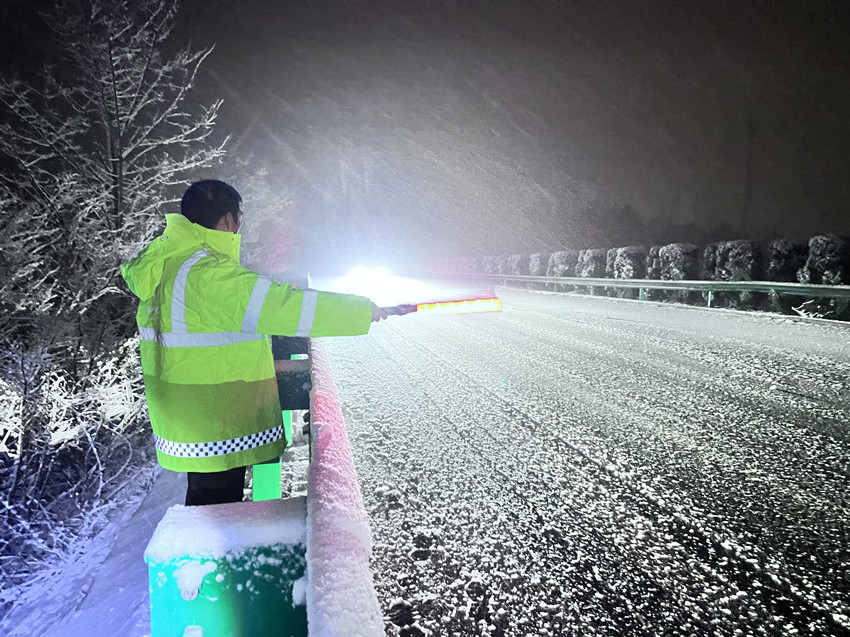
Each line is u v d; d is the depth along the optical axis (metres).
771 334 9.84
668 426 4.93
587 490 3.63
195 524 1.24
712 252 14.89
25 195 7.74
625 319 12.89
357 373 7.74
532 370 7.48
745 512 3.26
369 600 1.08
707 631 2.23
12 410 5.95
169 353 1.95
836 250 11.37
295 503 1.35
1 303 6.30
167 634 1.23
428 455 4.38
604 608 2.39
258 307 1.83
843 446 4.30
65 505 5.87
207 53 8.77
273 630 1.24
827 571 2.63
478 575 2.68
